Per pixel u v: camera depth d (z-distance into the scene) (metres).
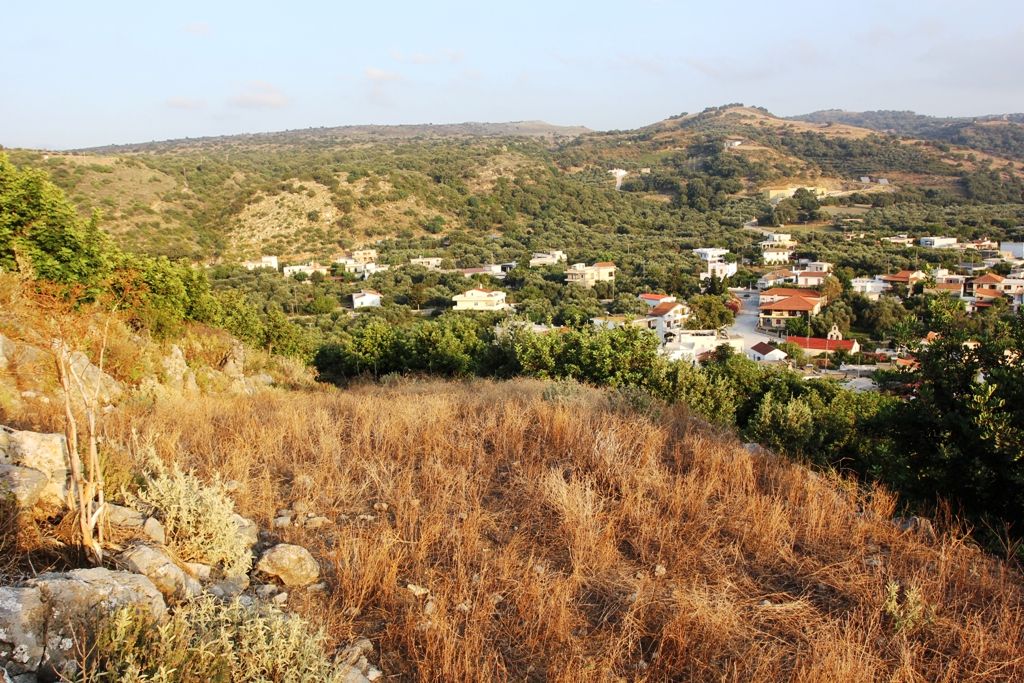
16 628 2.21
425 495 4.97
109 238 12.43
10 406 6.32
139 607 2.54
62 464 3.96
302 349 25.52
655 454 6.06
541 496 4.96
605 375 12.90
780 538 4.43
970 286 62.69
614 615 3.49
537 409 7.45
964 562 4.11
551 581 3.69
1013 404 5.15
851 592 3.77
